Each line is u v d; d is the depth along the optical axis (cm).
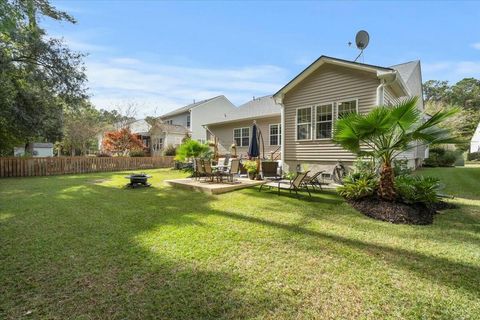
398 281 265
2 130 1287
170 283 258
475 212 536
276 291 245
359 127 532
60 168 1444
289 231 419
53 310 216
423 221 469
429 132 514
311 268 292
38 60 1177
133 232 409
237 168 950
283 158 1072
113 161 1683
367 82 849
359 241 376
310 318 209
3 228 427
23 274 274
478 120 2491
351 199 624
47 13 1087
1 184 971
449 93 3556
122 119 2870
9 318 206
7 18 636
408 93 1000
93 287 250
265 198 683
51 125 1383
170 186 909
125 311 215
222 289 248
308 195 719
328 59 905
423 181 587
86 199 675
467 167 1728
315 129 979
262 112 1623
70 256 318
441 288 253
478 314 214
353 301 231
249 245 358
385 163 565
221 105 2812
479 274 282
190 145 1388
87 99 1441
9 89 1054
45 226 438
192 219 486
